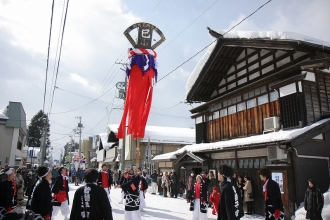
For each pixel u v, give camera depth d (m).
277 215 5.24
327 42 10.84
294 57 11.34
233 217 3.92
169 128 34.03
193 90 16.48
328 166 9.55
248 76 13.91
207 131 16.45
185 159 16.11
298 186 8.82
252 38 11.68
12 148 27.06
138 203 7.26
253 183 10.87
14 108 28.16
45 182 4.66
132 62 8.55
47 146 62.19
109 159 37.53
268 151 9.80
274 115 11.37
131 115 8.45
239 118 13.62
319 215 6.63
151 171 22.44
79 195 3.72
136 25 8.73
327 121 9.43
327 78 10.88
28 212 4.34
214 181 13.27
